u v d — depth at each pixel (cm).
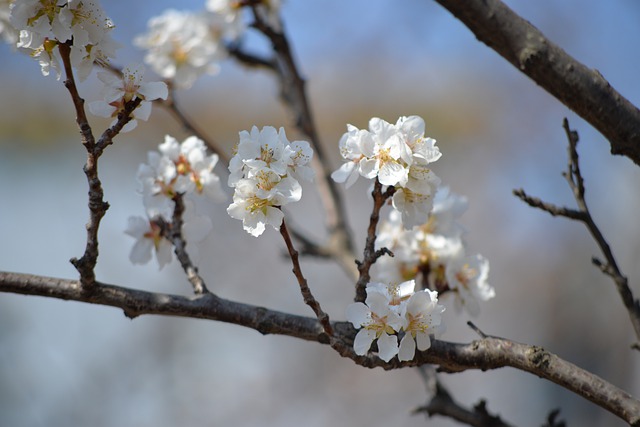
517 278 1077
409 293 262
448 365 270
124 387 960
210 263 1006
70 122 1138
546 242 1075
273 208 258
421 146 271
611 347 931
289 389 1042
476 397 1058
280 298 1020
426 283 345
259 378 1038
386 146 269
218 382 1014
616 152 304
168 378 988
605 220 947
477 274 342
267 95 1174
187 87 511
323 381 1060
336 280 1042
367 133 270
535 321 1037
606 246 312
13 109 1120
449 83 1122
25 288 275
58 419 908
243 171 258
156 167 340
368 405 1045
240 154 257
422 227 345
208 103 1166
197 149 341
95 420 924
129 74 268
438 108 1111
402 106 1123
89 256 270
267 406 1019
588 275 995
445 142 1126
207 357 1023
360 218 1127
